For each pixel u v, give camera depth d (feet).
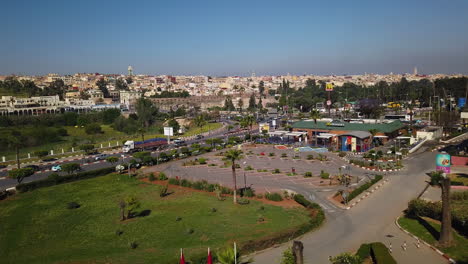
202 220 168.35
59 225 170.19
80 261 126.82
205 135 526.57
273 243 138.10
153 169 296.71
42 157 366.22
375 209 178.09
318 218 161.48
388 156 307.58
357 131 376.89
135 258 126.82
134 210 189.06
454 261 117.39
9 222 175.83
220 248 127.85
